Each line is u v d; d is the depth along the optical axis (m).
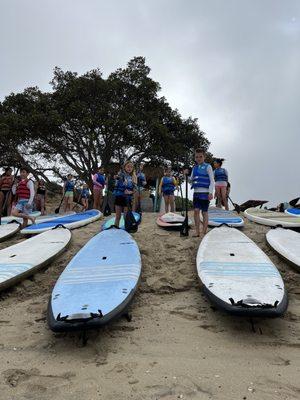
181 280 5.36
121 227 8.25
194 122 24.72
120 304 3.91
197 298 4.84
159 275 5.58
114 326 4.05
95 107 22.20
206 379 2.97
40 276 5.65
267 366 3.17
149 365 3.22
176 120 23.55
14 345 3.68
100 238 6.91
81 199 17.44
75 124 21.78
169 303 4.72
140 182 10.53
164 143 22.00
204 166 7.22
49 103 22.05
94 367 3.20
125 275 4.83
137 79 22.47
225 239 6.69
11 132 20.72
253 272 4.85
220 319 4.20
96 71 22.25
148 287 5.21
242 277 4.65
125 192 7.67
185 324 4.10
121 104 22.64
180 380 2.96
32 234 8.29
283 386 2.85
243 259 5.46
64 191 13.98
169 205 10.29
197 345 3.61
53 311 3.77
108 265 5.30
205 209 7.30
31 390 2.85
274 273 4.79
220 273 4.84
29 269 5.43
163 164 22.52
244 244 6.34
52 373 3.11
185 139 23.95
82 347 3.59
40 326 4.12
